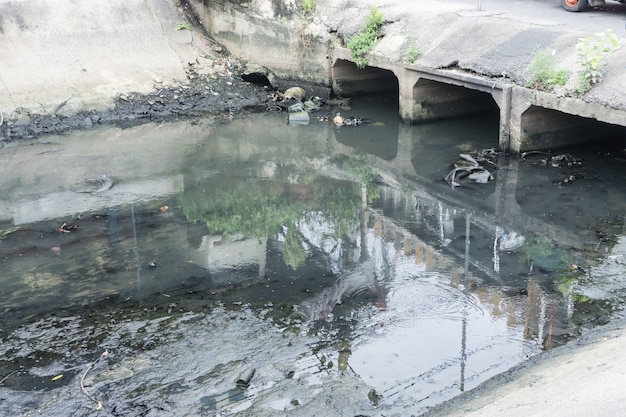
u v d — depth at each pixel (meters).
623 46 11.68
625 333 6.99
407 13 15.84
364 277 9.16
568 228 10.18
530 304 8.23
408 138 14.93
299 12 17.84
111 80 17.48
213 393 6.83
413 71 14.89
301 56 18.06
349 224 10.96
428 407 6.37
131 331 8.10
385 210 11.45
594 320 7.75
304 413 6.41
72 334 8.12
